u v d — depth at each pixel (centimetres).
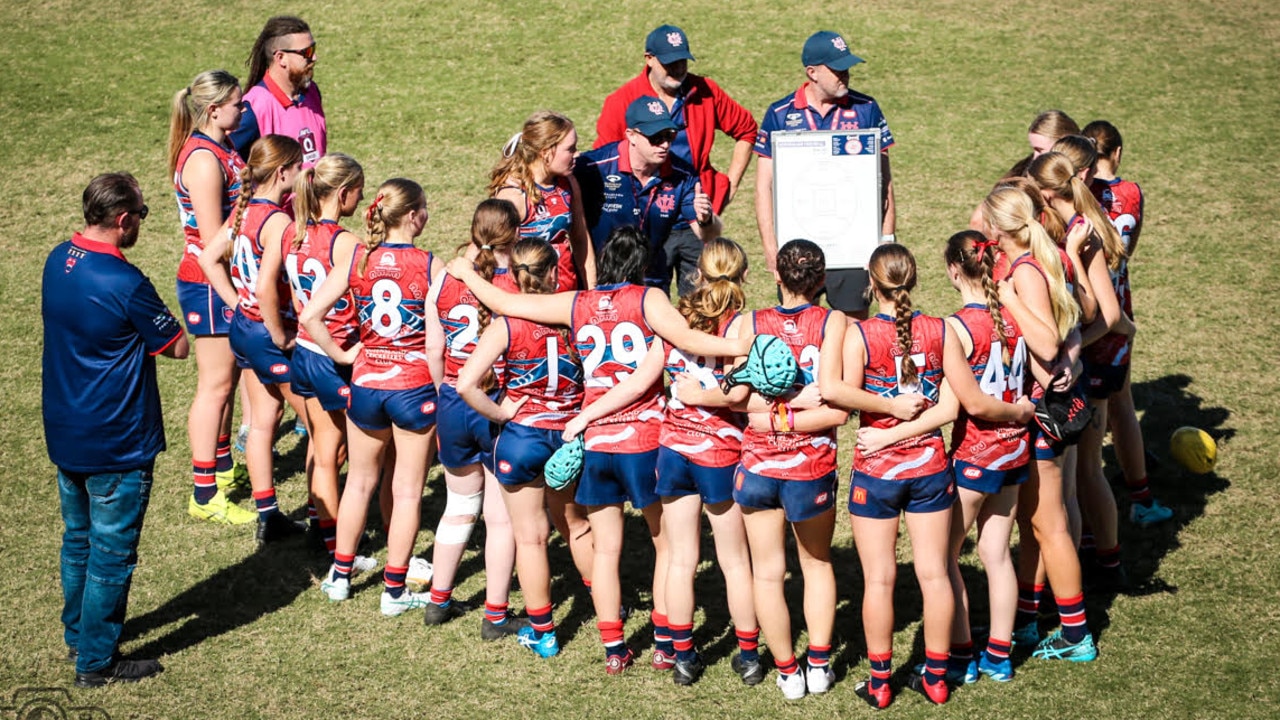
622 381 2141
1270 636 2311
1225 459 3038
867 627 2102
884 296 2025
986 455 2100
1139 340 3700
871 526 2072
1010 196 2156
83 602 2167
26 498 2881
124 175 2166
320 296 2345
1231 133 5250
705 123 3122
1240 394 3362
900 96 5678
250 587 2559
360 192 2472
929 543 2077
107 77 5741
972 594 2509
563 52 6072
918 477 2034
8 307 3891
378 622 2436
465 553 2738
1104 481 2462
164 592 2530
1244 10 6712
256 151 2523
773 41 6178
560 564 2689
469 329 2262
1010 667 2206
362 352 2375
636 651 2344
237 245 2548
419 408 2339
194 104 2723
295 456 3212
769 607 2122
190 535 2770
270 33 3158
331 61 5959
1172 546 2667
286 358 2606
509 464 2189
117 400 2114
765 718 2112
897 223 4500
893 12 6638
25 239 4375
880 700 2120
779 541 2108
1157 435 3166
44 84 5641
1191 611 2411
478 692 2200
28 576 2553
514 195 2591
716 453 2102
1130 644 2306
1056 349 2092
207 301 2752
